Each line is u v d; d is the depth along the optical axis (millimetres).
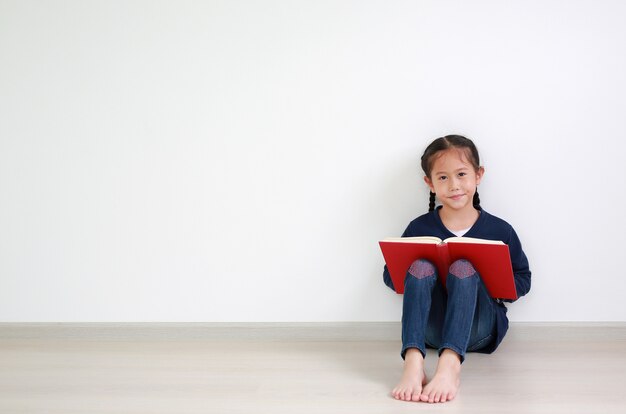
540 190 1930
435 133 1949
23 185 2082
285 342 1997
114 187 2055
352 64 1965
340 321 2010
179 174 2033
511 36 1915
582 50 1898
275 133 1998
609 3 1886
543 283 1945
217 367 1734
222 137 2016
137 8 2021
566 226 1932
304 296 2016
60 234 2078
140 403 1461
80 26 2041
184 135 2025
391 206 1974
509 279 1626
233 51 2000
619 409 1369
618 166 1909
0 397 1517
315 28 1972
